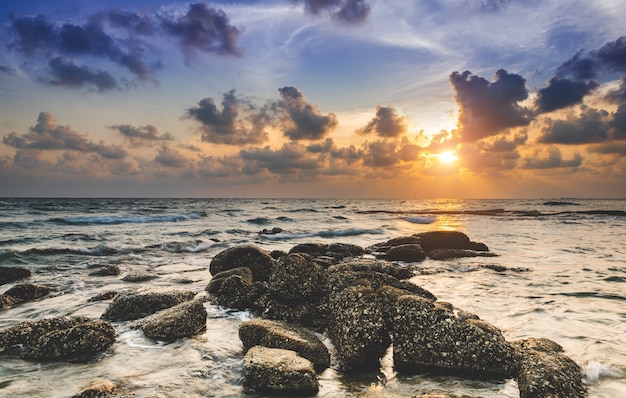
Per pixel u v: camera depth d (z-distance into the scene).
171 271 7.63
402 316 3.43
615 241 12.96
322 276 4.61
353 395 2.74
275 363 2.82
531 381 2.66
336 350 3.47
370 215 30.33
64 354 3.36
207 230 15.91
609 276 7.12
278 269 4.61
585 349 3.58
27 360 3.30
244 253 6.73
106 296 5.51
